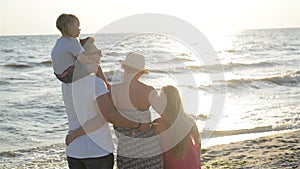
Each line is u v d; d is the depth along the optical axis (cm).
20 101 1930
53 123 1503
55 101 1930
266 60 3875
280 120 1416
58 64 355
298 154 923
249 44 6206
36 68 3253
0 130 1380
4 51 4731
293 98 1920
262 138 1117
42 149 1104
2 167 939
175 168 413
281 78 2462
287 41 7094
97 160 355
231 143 1070
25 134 1323
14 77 2730
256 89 2239
